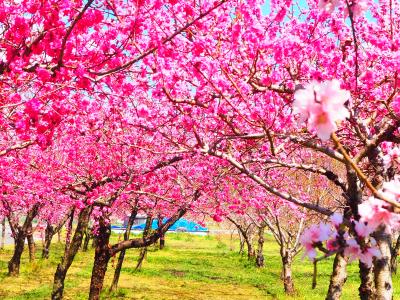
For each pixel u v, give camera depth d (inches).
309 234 83.0
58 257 1186.6
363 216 83.3
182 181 522.6
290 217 791.1
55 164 473.4
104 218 481.1
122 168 430.0
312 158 562.3
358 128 233.9
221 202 482.9
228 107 258.7
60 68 206.1
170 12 241.9
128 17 222.5
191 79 260.5
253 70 247.4
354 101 247.8
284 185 590.2
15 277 821.2
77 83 212.5
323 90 67.9
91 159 441.7
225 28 256.4
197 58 224.1
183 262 1254.3
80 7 205.8
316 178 693.9
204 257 1432.1
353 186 243.3
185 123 271.3
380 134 198.2
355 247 82.3
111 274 946.7
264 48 231.1
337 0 98.4
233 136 239.1
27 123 220.1
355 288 814.5
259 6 244.7
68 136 422.3
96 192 438.3
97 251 494.3
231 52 259.9
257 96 274.8
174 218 478.0
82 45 232.8
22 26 190.1
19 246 841.5
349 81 240.7
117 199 469.4
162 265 1166.3
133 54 248.2
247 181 454.3
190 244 2009.1
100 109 344.5
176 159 410.0
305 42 255.0
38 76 206.5
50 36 196.5
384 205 81.7
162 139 387.2
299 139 223.6
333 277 373.7
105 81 259.6
